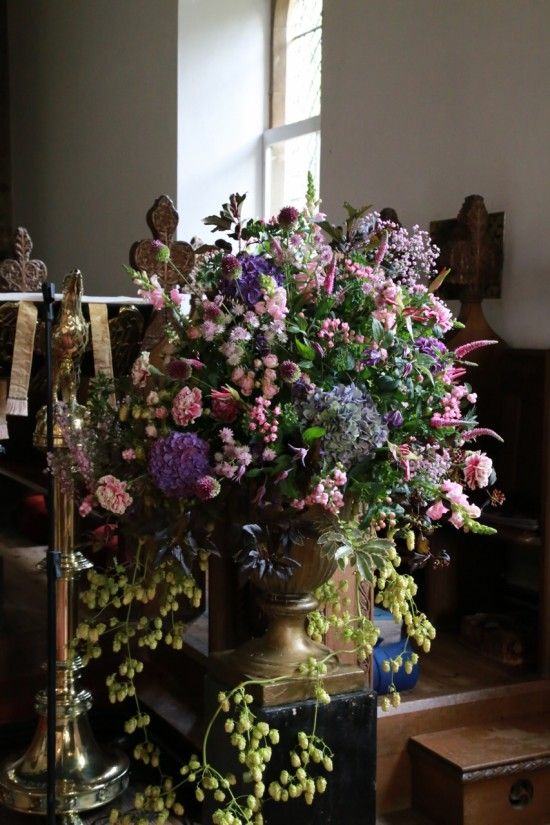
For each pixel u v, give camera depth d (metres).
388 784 2.93
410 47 4.07
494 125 3.67
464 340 3.55
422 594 3.76
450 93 3.87
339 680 2.13
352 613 2.52
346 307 2.04
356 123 4.41
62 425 2.16
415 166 4.06
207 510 1.94
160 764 2.86
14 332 2.67
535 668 3.26
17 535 5.22
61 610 2.59
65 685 2.62
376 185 4.30
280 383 1.95
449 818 2.81
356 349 1.99
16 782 2.56
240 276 1.98
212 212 5.61
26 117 7.65
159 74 5.67
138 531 1.99
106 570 2.26
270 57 5.64
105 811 2.65
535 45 3.48
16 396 2.53
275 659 2.12
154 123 5.76
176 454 1.87
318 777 2.11
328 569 2.08
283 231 2.10
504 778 2.81
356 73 4.40
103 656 3.19
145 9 5.82
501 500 2.19
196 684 2.98
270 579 2.07
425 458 2.03
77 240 6.93
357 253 2.11
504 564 3.75
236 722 2.08
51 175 7.32
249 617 2.69
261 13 5.61
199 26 5.49
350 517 2.04
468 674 3.20
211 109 5.55
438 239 3.88
